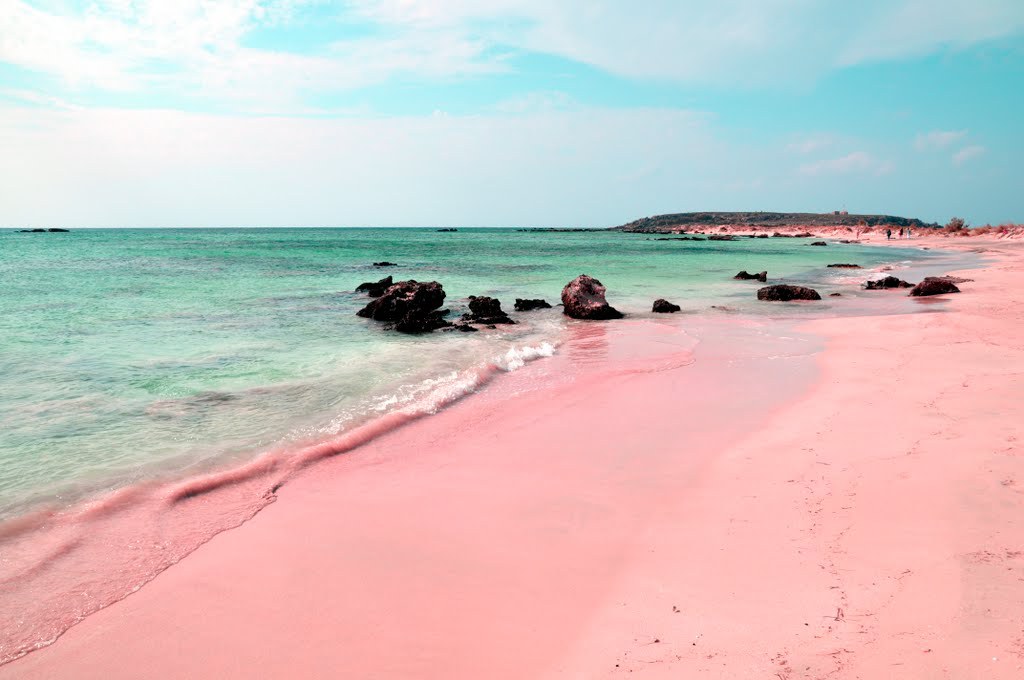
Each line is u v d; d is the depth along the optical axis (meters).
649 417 9.09
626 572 4.82
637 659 3.74
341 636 4.18
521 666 3.77
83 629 4.33
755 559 4.83
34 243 72.69
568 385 11.11
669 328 17.73
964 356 11.81
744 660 3.61
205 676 3.83
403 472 7.17
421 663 3.86
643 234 171.38
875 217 184.62
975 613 3.70
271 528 5.78
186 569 5.09
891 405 8.81
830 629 3.82
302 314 20.17
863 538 4.97
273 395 10.27
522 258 54.03
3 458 7.41
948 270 36.59
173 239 93.62
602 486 6.58
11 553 5.33
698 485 6.47
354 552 5.31
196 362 12.65
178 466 7.25
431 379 11.41
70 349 13.65
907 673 3.29
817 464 6.75
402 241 97.69
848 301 23.70
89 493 6.50
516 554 5.21
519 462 7.40
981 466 6.08
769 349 14.10
